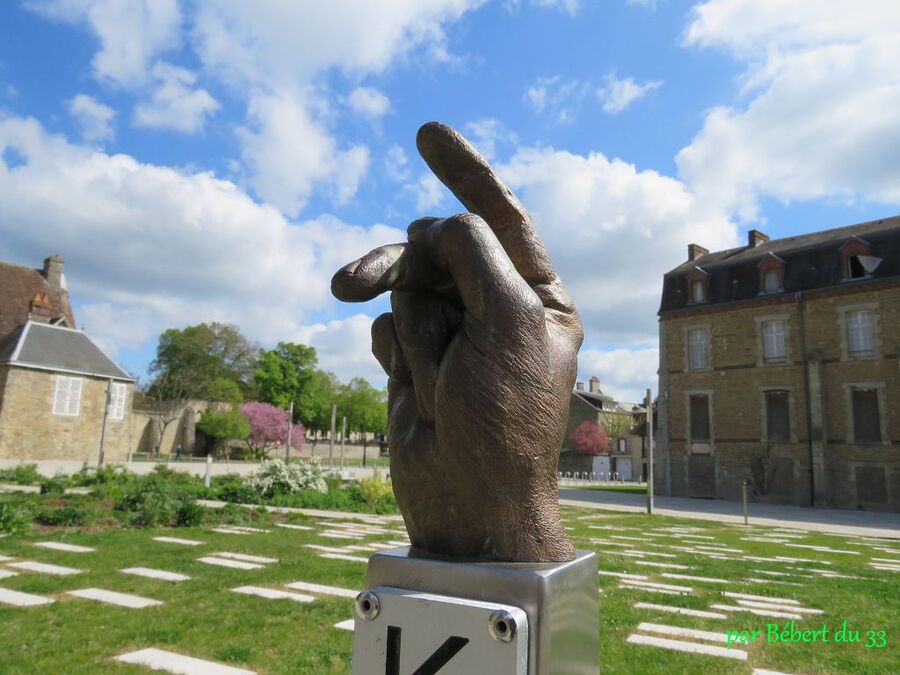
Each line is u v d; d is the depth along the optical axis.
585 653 1.87
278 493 18.30
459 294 2.11
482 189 2.27
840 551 11.95
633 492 34.94
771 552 11.37
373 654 1.70
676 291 33.41
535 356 1.88
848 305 27.47
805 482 27.69
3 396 32.78
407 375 2.23
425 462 1.99
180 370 54.91
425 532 2.00
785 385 28.83
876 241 27.42
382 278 1.91
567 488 37.06
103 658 4.52
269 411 52.62
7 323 38.78
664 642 5.17
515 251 2.26
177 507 12.55
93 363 36.81
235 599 6.30
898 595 7.23
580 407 59.16
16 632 5.05
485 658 1.56
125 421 38.00
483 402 1.84
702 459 31.05
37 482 22.42
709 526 16.41
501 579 1.66
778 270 29.97
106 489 17.00
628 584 7.65
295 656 4.62
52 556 8.42
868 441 26.36
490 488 1.86
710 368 31.38
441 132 2.25
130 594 6.44
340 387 71.69
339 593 6.65
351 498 18.69
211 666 4.40
